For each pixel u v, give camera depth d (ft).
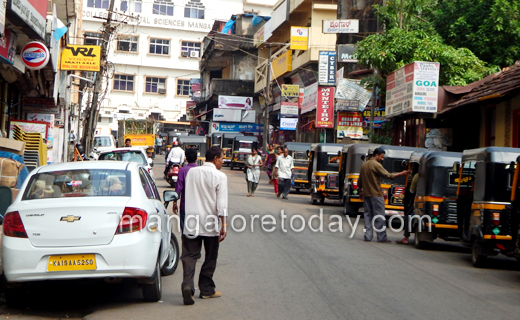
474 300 23.95
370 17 108.88
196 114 223.71
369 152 52.95
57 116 99.81
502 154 31.32
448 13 83.61
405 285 26.43
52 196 22.36
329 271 29.12
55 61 53.93
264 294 24.22
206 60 204.95
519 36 76.64
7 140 40.91
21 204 21.50
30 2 38.11
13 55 40.81
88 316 20.93
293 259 32.17
